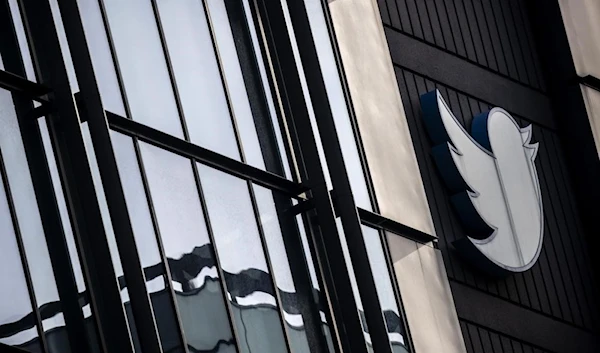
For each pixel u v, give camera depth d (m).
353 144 56.28
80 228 40.75
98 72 43.84
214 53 49.38
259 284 46.69
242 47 51.22
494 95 67.94
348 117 56.69
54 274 39.38
